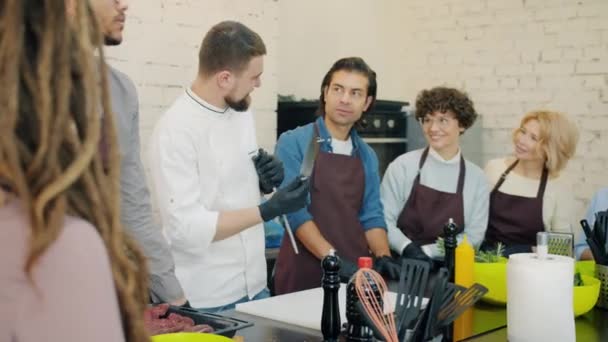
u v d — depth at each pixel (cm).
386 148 457
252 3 371
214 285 225
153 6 333
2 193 68
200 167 217
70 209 70
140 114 333
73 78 73
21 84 69
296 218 260
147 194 198
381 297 139
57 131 69
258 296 239
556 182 316
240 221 215
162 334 142
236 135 229
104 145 78
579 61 434
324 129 273
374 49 496
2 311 66
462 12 481
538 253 169
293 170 268
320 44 462
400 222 313
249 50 216
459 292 149
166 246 199
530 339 164
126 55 326
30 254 65
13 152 67
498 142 470
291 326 175
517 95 461
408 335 139
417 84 508
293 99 421
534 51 451
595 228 207
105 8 172
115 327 70
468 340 169
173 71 343
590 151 433
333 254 152
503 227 314
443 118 305
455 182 309
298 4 447
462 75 485
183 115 215
